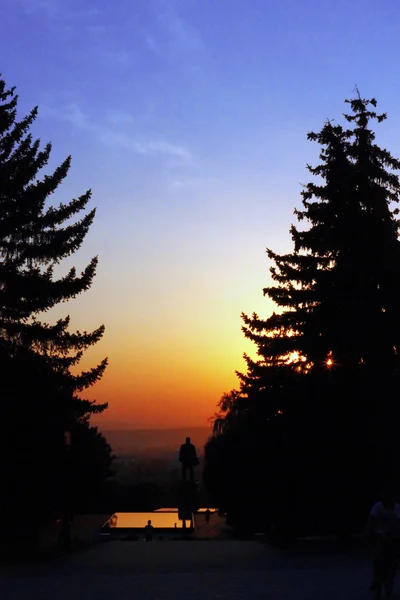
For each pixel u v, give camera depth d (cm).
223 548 2897
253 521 4231
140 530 5019
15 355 2906
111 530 5019
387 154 3089
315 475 2805
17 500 2577
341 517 2802
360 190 3017
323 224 3064
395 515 1460
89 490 4906
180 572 1952
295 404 2920
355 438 2800
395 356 2930
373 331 2884
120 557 2492
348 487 2781
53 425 2664
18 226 3055
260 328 3219
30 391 2725
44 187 3098
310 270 3109
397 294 2920
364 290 2931
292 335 3148
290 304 3139
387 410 2822
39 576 1870
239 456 3366
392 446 2777
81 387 3022
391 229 2966
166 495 9638
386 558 1437
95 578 1792
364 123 3095
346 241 3005
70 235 3138
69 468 2698
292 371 3130
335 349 2984
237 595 1474
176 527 5169
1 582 1719
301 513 2878
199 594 1492
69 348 3069
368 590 1552
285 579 1739
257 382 3105
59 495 2647
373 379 2864
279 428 2945
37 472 2588
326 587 1593
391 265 2920
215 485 5325
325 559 2317
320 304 3041
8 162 3086
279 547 2828
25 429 2622
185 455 4775
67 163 3173
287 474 2906
